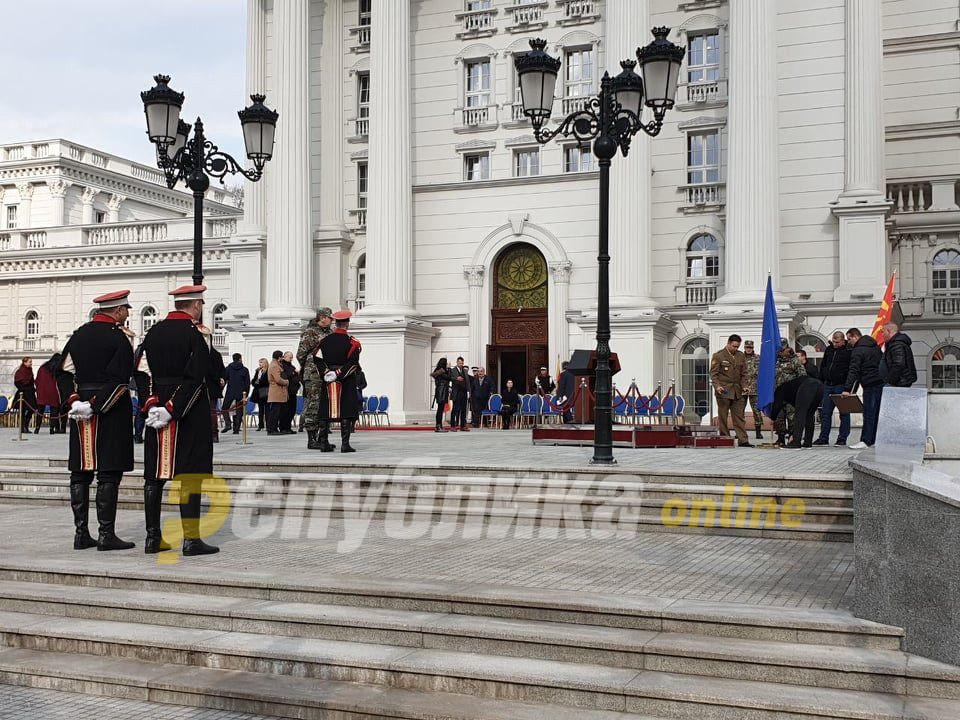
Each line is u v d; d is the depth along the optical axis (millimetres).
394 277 30188
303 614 6883
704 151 28859
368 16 33375
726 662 5859
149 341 9133
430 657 6266
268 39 34188
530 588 7207
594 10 30156
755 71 26172
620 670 6004
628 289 27359
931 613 5781
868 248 26078
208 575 7715
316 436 16188
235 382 22875
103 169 52156
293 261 30875
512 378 30844
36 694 6402
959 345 27266
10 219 51188
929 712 5215
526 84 13695
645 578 7719
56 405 11391
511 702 5805
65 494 13008
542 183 30438
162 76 15258
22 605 7637
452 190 31625
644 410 21359
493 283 31234
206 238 40406
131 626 7152
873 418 15594
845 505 10148
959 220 27812
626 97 13695
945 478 6242
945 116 30281
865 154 26453
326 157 33375
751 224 25969
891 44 30828
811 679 5703
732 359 17156
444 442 18812
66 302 43188
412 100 32375
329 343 15391
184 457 9039
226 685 6148
